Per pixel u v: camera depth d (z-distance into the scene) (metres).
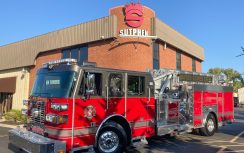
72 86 6.89
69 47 19.91
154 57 18.81
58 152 6.45
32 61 23.03
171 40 20.81
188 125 10.54
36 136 7.06
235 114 29.38
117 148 7.87
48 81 7.51
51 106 6.94
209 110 11.57
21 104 24.39
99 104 7.39
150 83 8.92
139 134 8.43
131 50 16.53
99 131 7.46
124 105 8.03
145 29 16.91
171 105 9.86
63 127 6.66
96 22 17.78
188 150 8.94
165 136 11.64
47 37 21.64
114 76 7.88
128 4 16.55
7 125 16.73
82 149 6.94
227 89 12.84
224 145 9.80
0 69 27.56
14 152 8.49
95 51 18.02
